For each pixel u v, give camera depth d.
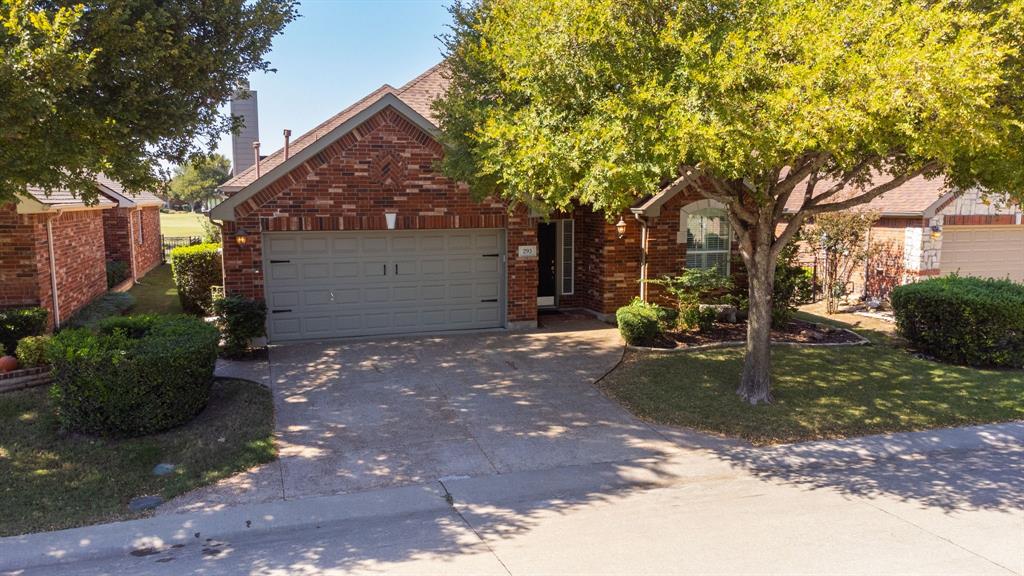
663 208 15.39
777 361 12.25
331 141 12.95
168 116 8.87
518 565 5.60
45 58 6.88
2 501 6.75
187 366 8.49
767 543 6.01
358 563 5.66
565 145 8.20
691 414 9.59
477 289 14.64
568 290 17.44
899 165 9.44
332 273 13.59
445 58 11.59
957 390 10.76
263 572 5.53
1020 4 7.13
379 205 13.41
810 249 19.38
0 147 7.63
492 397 10.32
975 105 6.90
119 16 7.86
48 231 13.51
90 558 5.82
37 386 10.14
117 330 9.00
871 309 17.59
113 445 8.09
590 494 7.19
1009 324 11.81
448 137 10.99
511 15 9.34
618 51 8.27
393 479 7.48
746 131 7.14
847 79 7.08
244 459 7.83
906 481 7.59
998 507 6.86
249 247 12.80
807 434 8.98
